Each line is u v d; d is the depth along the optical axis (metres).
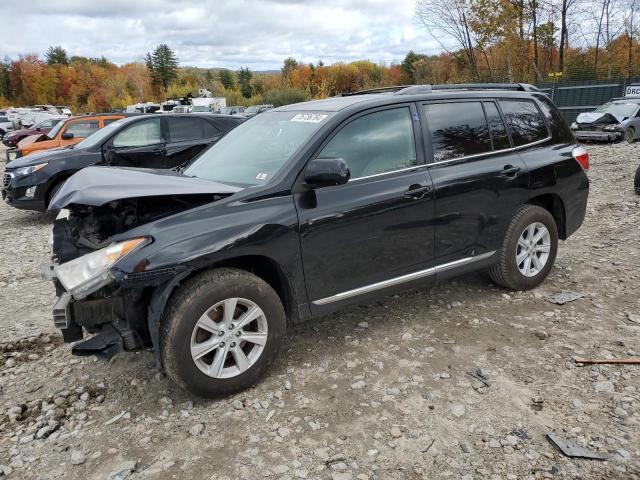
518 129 4.75
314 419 3.11
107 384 3.59
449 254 4.25
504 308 4.54
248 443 2.92
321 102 4.35
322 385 3.46
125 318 3.16
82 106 102.12
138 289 3.08
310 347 3.98
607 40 36.22
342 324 4.35
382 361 3.74
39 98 106.31
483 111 4.54
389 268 3.93
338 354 3.86
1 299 5.41
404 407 3.19
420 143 4.09
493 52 32.91
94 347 3.14
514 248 4.64
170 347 3.08
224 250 3.16
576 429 2.91
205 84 114.06
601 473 2.58
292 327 4.31
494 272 4.77
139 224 3.21
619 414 3.02
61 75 109.88
